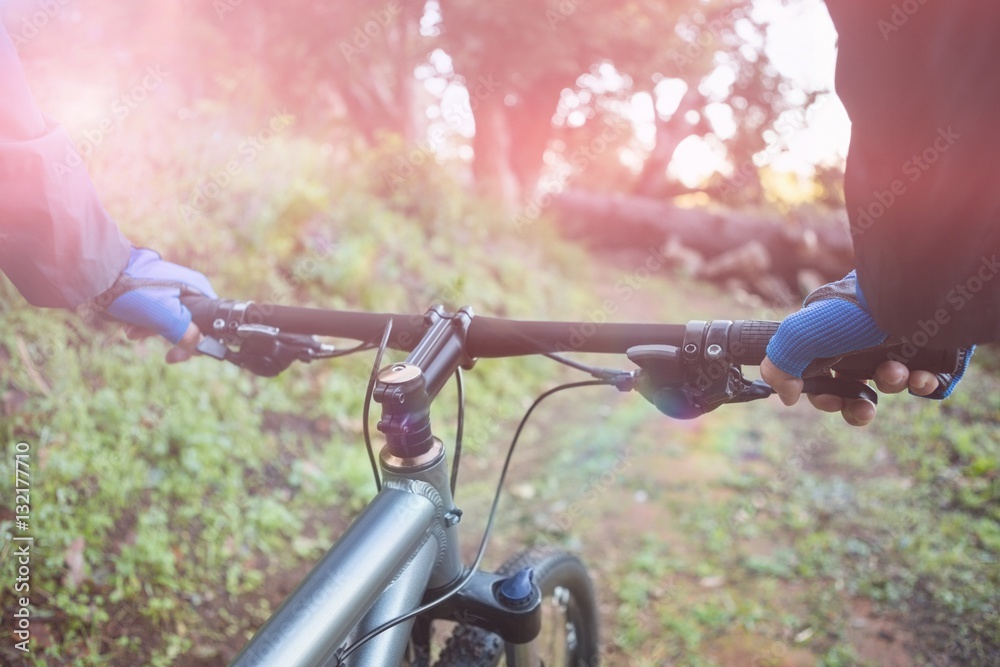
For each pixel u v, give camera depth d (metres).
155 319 1.44
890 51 0.92
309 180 5.18
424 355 1.32
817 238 9.76
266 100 5.40
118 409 3.02
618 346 1.29
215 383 3.49
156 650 2.40
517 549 3.51
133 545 2.63
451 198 6.70
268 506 3.14
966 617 2.96
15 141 1.25
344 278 4.76
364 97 8.02
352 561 1.10
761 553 3.49
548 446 4.52
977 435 4.41
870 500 3.84
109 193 3.75
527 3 6.87
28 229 1.29
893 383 1.10
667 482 4.13
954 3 0.87
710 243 10.21
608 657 2.88
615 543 3.59
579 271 8.30
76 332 3.25
